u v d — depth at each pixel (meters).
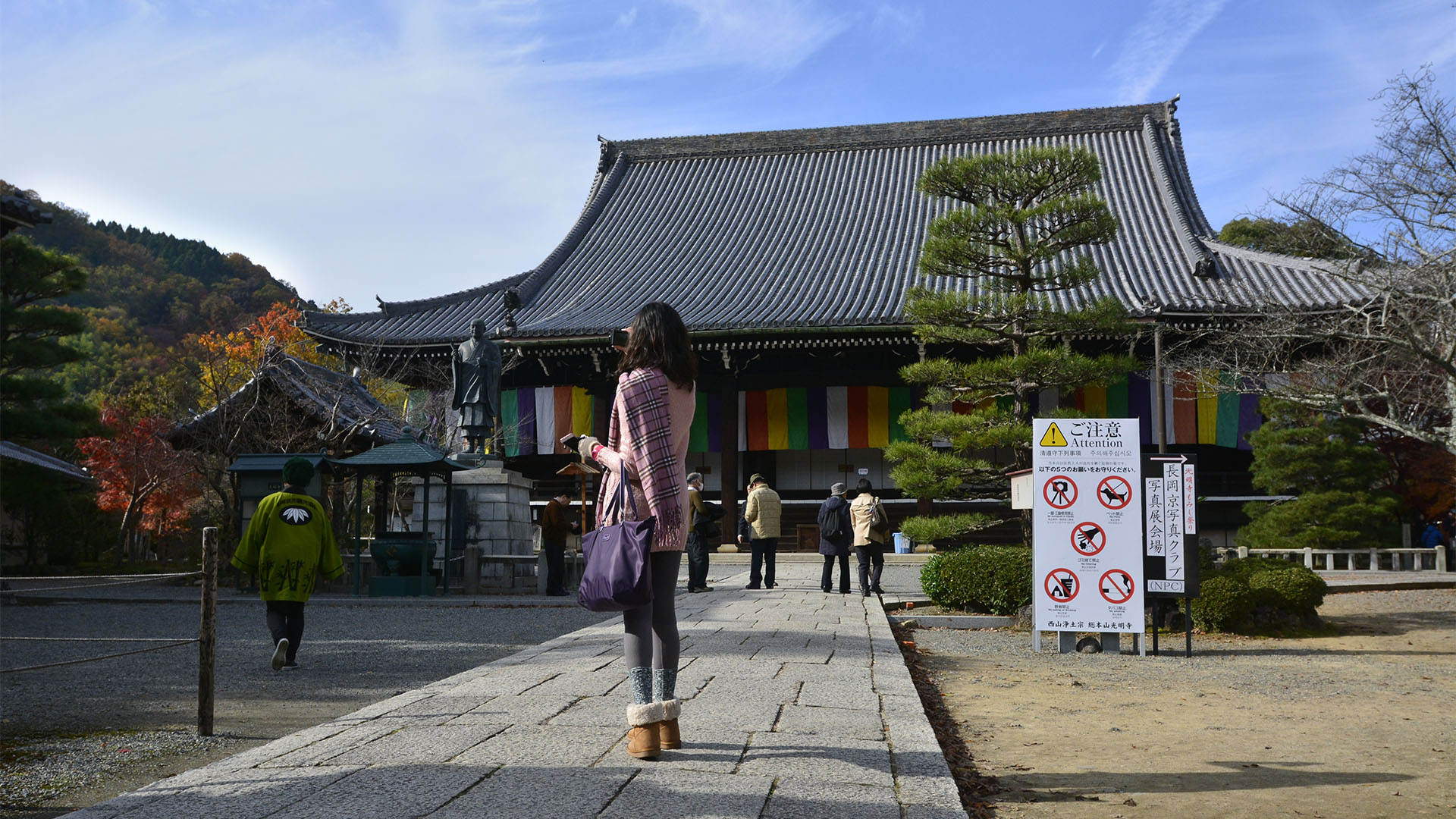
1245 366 24.22
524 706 4.90
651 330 3.89
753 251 37.47
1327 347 24.00
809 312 31.00
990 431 16.09
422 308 34.66
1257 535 25.56
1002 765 5.20
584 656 6.96
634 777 3.50
